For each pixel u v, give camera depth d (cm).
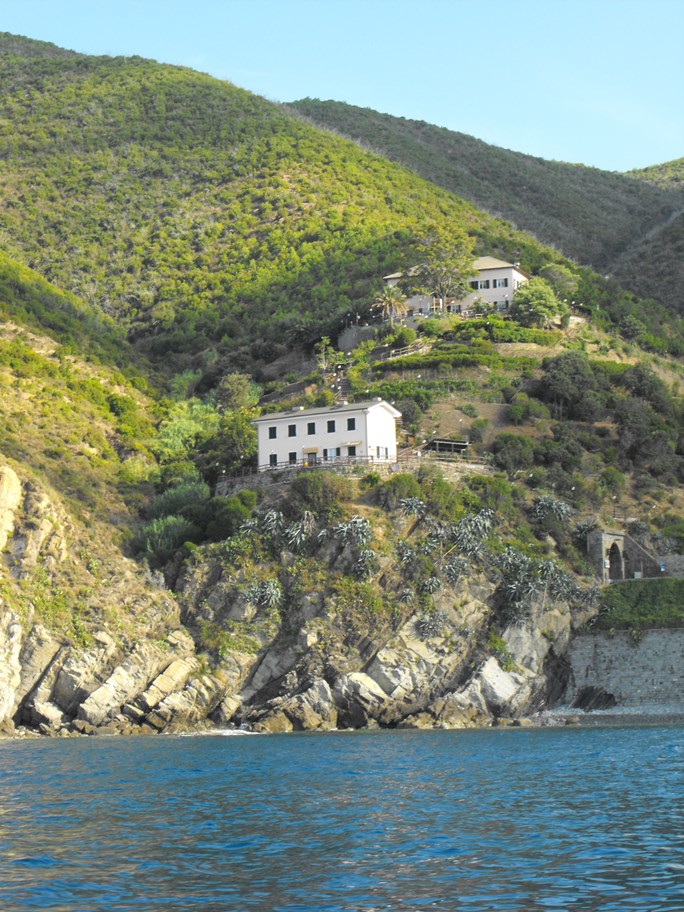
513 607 12569
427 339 19312
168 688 11588
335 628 12181
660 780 6462
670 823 5009
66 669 11388
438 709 11800
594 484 15288
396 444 15550
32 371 18525
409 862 4353
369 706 11688
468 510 13700
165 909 3719
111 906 3756
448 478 14350
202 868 4303
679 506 15412
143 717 11388
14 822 5312
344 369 19175
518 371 17900
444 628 12288
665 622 12444
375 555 12556
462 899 3788
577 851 4462
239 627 12319
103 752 8919
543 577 12762
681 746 8575
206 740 10231
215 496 14538
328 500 13188
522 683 12150
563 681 12681
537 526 14125
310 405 17112
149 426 18388
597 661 12588
